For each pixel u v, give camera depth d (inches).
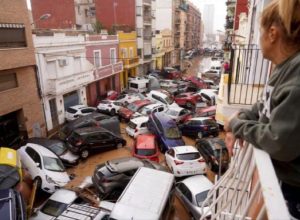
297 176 49.7
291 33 47.9
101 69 1019.3
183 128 781.9
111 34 1251.2
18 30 604.4
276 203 35.1
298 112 40.9
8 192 303.9
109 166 465.7
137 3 1400.1
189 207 399.9
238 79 295.6
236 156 69.1
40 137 654.5
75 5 1316.4
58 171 503.5
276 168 52.9
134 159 499.8
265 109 54.2
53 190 473.1
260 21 54.9
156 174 380.8
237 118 61.9
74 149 616.7
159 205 319.3
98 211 335.9
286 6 47.5
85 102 975.6
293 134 40.8
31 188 472.4
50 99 766.5
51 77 772.6
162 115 744.3
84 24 1386.6
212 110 837.8
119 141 698.2
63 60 812.0
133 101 987.3
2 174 368.5
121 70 1209.4
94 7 1439.5
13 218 269.6
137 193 336.2
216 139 639.1
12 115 637.9
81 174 568.7
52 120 780.6
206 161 606.5
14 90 612.1
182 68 2237.9
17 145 627.5
